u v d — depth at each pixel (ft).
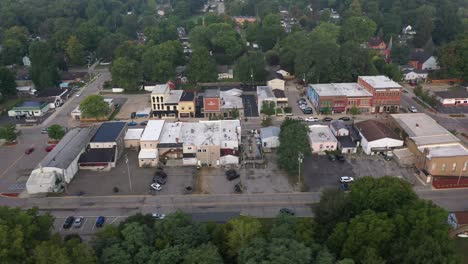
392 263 201.57
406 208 222.28
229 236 224.12
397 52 651.66
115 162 357.82
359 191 240.53
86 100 452.76
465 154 318.65
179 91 506.07
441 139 347.77
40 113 476.95
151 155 353.10
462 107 477.77
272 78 541.75
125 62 552.82
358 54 544.21
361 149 376.68
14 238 205.26
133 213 288.71
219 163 352.08
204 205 296.30
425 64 622.54
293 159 324.19
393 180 245.45
